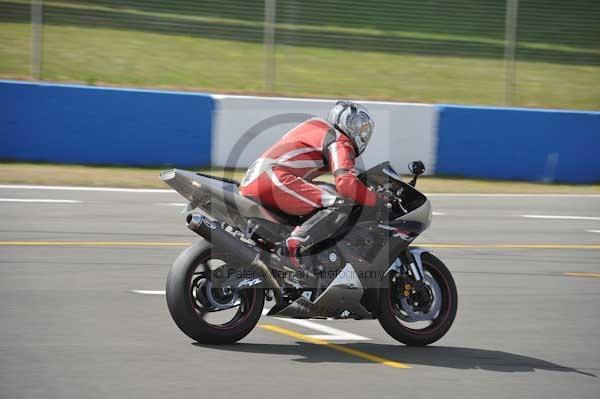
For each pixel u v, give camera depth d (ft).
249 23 226.79
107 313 79.10
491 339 76.95
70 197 148.87
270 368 63.67
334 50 231.71
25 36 227.40
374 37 231.30
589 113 200.54
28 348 66.28
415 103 202.18
